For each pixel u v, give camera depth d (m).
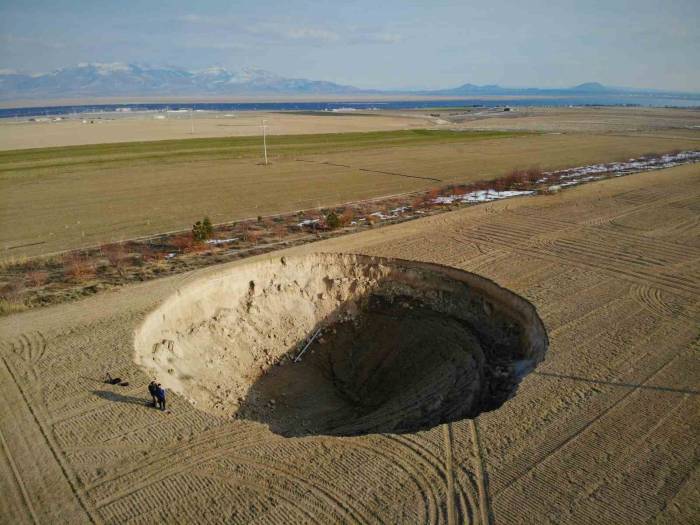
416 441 12.44
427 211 35.00
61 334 17.58
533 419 13.09
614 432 12.53
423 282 23.44
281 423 16.70
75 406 13.75
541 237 27.98
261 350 20.89
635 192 38.47
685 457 11.70
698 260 24.09
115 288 21.72
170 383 15.98
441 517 10.17
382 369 20.14
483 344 19.70
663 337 17.05
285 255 25.19
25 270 24.66
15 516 10.30
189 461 11.80
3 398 14.10
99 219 34.03
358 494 10.80
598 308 19.23
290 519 10.17
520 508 10.36
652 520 10.05
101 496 10.78
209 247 27.69
